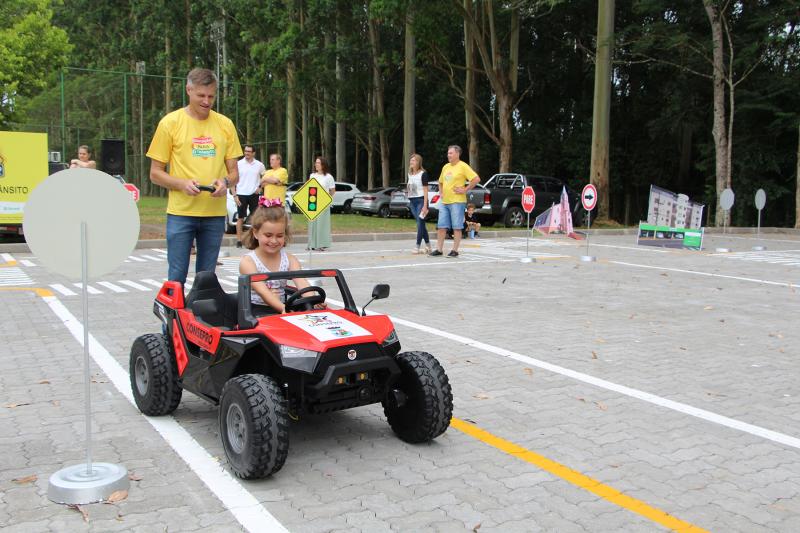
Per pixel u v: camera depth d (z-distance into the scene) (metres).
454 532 3.59
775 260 16.58
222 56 54.50
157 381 5.11
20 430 4.98
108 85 49.44
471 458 4.57
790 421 5.42
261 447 3.96
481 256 16.42
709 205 34.28
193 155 6.34
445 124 43.78
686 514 3.86
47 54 34.41
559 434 5.05
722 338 8.20
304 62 41.28
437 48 32.66
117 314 9.07
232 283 11.55
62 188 3.96
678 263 15.69
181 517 3.70
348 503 3.89
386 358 4.41
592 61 32.97
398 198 31.78
